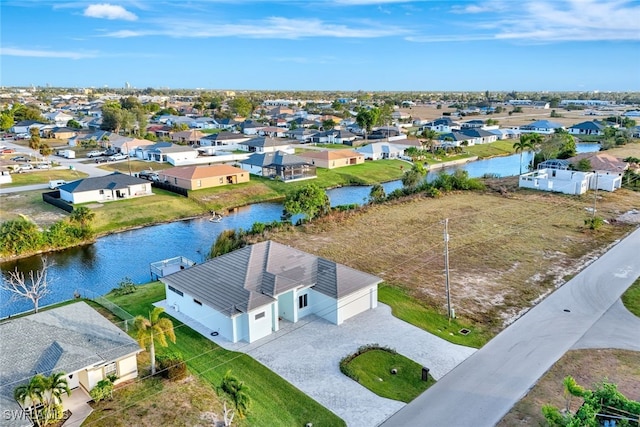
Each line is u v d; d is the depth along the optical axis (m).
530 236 51.62
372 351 28.84
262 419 23.14
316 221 58.03
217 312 30.78
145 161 99.69
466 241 50.41
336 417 23.27
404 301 36.00
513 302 35.59
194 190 74.50
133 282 43.28
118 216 61.56
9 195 69.50
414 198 70.38
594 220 53.62
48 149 98.62
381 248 48.59
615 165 78.81
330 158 94.88
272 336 30.92
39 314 27.59
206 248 52.75
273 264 34.38
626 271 40.78
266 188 79.69
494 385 25.45
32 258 49.47
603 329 31.05
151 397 24.48
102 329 27.11
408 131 154.75
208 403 24.19
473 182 76.88
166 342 28.88
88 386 24.45
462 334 31.12
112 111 133.50
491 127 153.75
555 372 26.36
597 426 19.02
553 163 81.44
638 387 24.67
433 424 22.56
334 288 32.78
